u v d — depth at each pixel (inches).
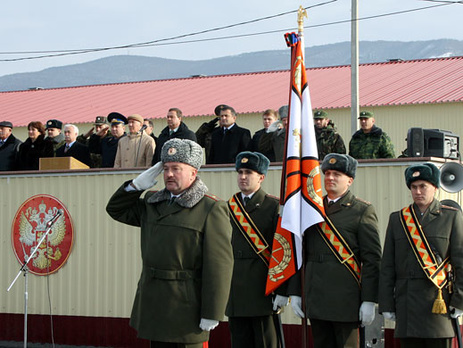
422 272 307.3
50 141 551.5
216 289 268.7
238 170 350.0
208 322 268.1
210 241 270.8
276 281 333.4
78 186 482.0
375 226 323.6
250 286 343.9
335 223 324.8
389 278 314.5
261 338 345.1
